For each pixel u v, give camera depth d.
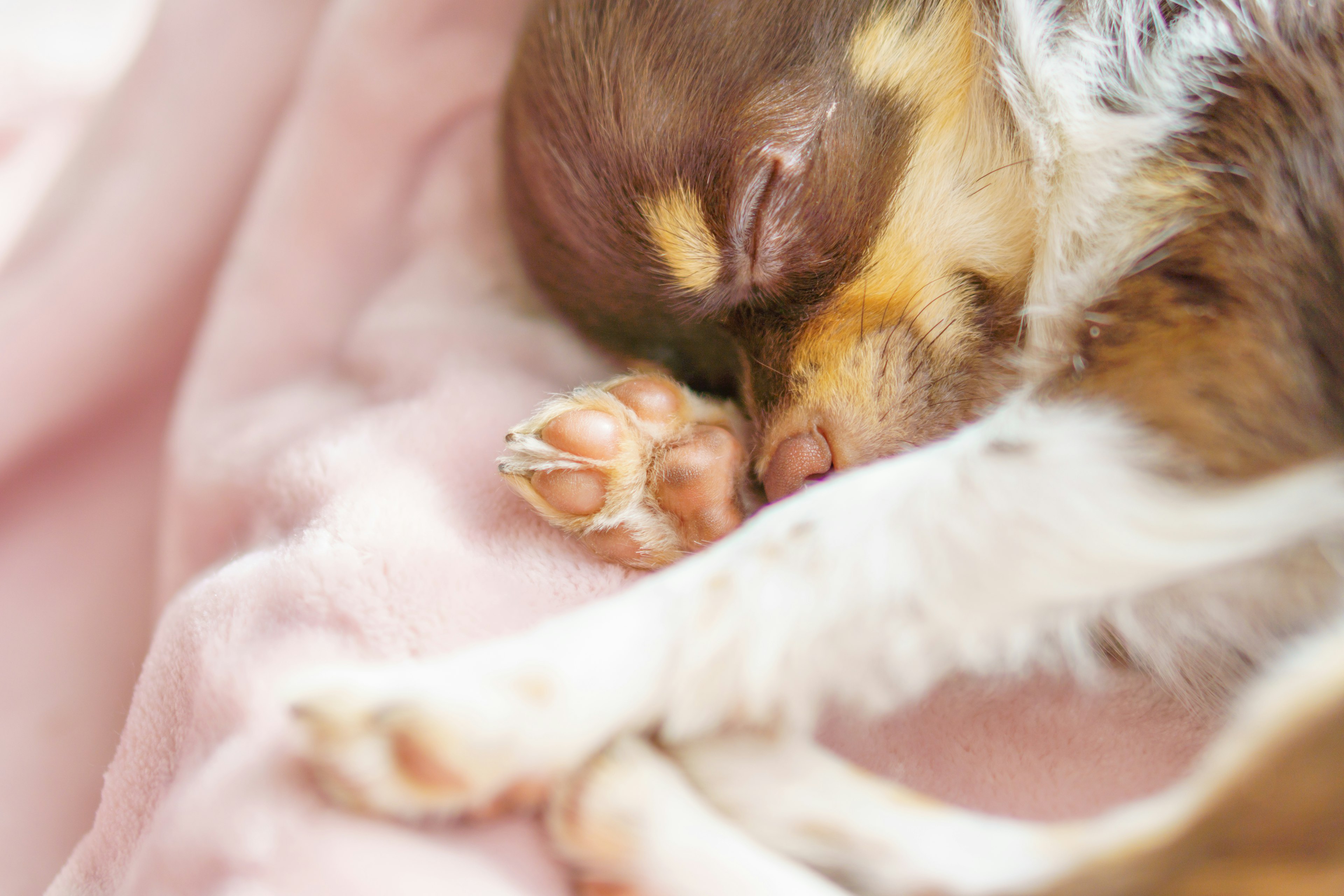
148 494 0.53
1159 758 0.43
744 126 0.46
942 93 0.47
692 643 0.42
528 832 0.42
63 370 0.53
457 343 0.49
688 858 0.41
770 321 0.47
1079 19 0.46
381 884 0.41
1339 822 0.39
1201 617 0.44
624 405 0.46
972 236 0.47
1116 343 0.43
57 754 0.50
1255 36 0.44
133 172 0.54
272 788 0.41
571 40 0.47
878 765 0.43
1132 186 0.45
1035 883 0.41
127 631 0.52
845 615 0.43
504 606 0.44
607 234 0.47
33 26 0.58
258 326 0.52
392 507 0.45
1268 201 0.44
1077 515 0.42
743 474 0.46
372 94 0.52
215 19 0.55
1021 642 0.43
